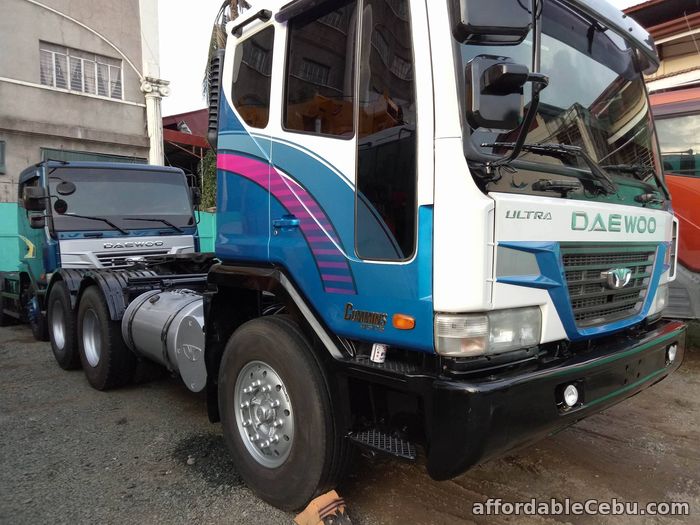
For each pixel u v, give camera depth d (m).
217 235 3.70
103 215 6.78
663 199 3.67
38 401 5.17
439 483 3.47
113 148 18.75
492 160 2.36
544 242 2.53
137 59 19.14
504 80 2.12
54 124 17.22
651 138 3.75
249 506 3.23
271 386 3.18
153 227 7.07
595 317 2.93
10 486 3.49
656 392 5.19
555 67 2.91
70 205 6.62
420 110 2.41
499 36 2.31
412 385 2.44
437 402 2.34
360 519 3.08
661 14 11.89
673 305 5.94
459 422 2.27
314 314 2.95
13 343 7.87
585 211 2.74
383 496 3.32
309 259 2.96
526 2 2.34
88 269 6.07
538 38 2.40
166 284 5.51
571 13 3.05
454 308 2.31
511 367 2.52
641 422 4.47
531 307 2.53
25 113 16.69
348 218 2.74
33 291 7.79
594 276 2.88
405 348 2.53
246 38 3.51
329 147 2.84
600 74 3.26
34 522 3.07
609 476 3.57
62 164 6.76
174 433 4.36
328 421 2.85
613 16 3.29
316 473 2.88
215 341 3.69
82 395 5.34
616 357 2.82
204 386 3.96
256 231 3.34
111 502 3.29
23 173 8.06
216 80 3.92
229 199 3.58
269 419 3.19
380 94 2.61
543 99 2.79
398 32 2.54
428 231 2.38
